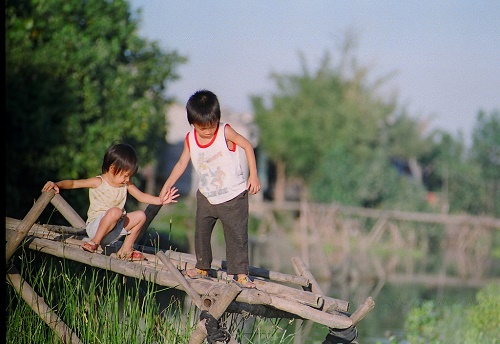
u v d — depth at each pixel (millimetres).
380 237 35062
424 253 34594
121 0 19344
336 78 45750
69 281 8859
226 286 7336
